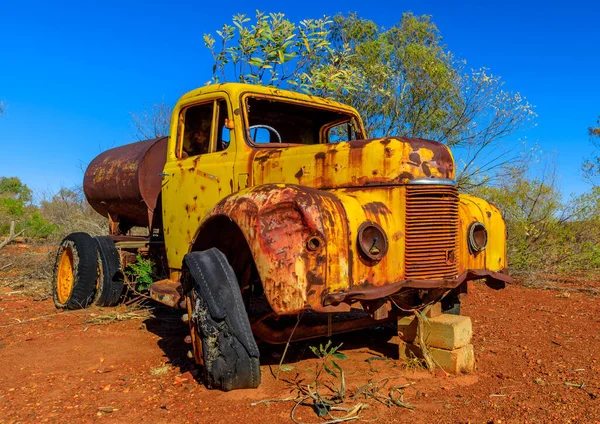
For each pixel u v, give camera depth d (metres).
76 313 6.41
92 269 6.58
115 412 3.44
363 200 3.84
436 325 4.18
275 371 4.13
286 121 5.49
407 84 9.98
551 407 3.43
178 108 5.52
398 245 3.83
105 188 7.50
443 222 3.99
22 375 4.20
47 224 13.74
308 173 4.28
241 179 4.71
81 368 4.36
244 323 3.65
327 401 3.44
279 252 3.40
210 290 3.65
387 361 4.47
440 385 3.86
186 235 5.25
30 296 7.58
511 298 7.34
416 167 3.92
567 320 6.00
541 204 9.47
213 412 3.37
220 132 5.14
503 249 4.85
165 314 6.34
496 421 3.20
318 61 9.05
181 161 5.36
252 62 7.71
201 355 3.82
